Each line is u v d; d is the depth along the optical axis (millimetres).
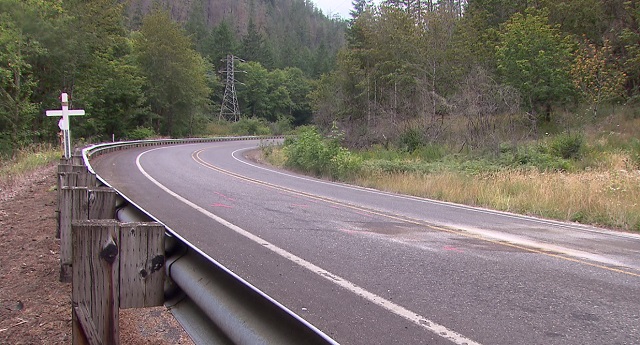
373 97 34281
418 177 16391
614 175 13664
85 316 2486
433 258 6438
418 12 33531
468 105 24750
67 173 6266
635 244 7953
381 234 8023
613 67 27891
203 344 2146
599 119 26031
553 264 6277
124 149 31828
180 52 53469
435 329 3963
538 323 4152
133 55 51125
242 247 6719
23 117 29125
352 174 18984
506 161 19578
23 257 6121
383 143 29828
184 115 57375
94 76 38125
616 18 30000
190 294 2309
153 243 2682
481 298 4801
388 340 3711
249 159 29578
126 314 4391
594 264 6336
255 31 110062
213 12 154750
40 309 4449
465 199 13453
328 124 36344
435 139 26484
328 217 9594
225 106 87438
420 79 29969
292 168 23078
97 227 2545
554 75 25938
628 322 4219
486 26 36156
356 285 5133
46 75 33344
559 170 17078
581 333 3943
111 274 2574
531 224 9781
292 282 5172
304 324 1535
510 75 27031
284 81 99875
